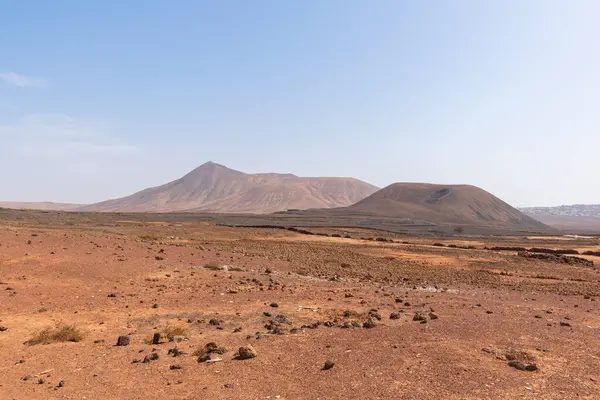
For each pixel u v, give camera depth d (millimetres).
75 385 9289
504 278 36125
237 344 12219
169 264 29125
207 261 32594
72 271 23453
